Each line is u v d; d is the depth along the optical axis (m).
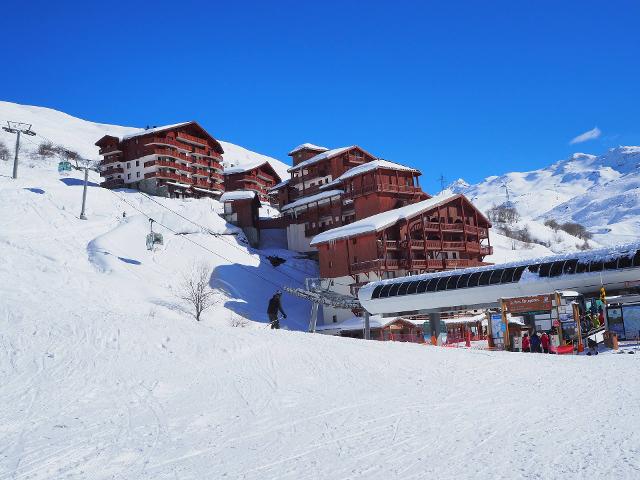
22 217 62.53
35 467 8.67
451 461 8.60
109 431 10.78
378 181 70.50
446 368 18.86
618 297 35.41
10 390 13.13
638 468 7.73
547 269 40.44
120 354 16.56
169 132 92.56
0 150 107.69
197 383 15.07
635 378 16.83
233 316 54.31
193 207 82.50
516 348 32.62
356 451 9.41
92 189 79.56
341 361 18.77
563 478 7.47
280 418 12.02
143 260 60.28
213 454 9.41
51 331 17.59
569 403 13.19
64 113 183.38
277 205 104.81
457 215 69.12
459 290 43.53
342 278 63.28
